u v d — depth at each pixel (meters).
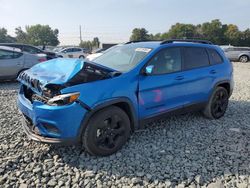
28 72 3.87
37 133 3.44
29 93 3.83
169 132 4.52
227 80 5.35
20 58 9.41
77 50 25.62
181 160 3.58
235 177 3.21
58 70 3.58
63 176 3.18
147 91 3.91
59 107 3.14
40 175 3.20
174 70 4.39
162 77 4.12
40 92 3.33
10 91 7.90
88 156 3.62
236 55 25.42
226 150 3.90
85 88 3.30
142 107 3.90
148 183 3.07
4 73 9.12
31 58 9.70
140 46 4.50
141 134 4.41
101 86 3.42
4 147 3.86
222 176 3.22
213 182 3.10
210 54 5.17
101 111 3.48
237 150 3.90
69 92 3.18
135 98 3.78
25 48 13.52
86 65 3.46
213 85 5.07
